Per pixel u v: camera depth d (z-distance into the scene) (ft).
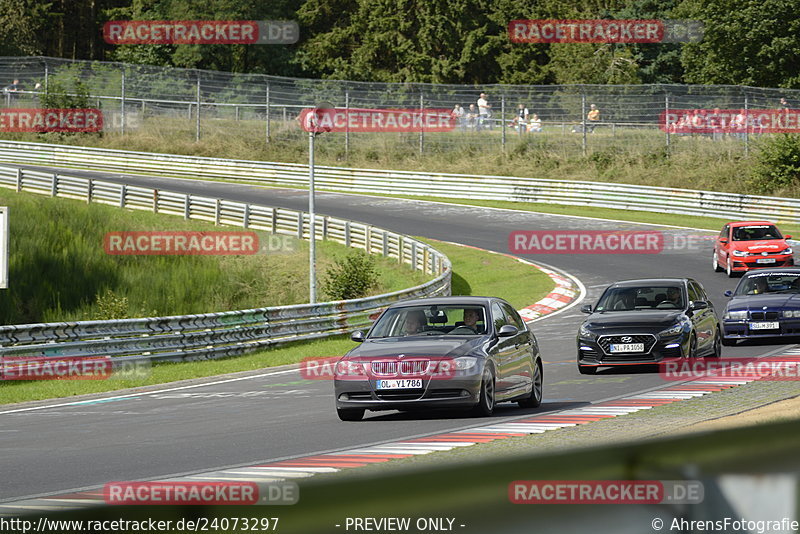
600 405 150.20
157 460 115.55
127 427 153.17
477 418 141.79
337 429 136.77
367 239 490.90
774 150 604.08
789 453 16.83
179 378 237.25
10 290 416.67
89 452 125.70
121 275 453.58
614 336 196.34
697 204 566.77
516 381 152.87
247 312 285.84
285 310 299.17
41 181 604.90
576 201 611.88
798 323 230.48
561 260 455.63
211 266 482.28
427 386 138.92
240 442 128.36
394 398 140.15
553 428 124.36
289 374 235.40
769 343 239.91
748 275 256.32
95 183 586.45
